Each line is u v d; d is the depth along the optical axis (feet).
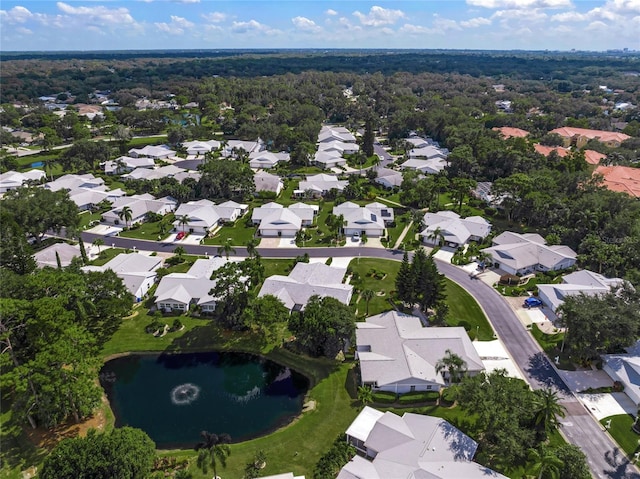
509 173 586.04
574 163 556.51
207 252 405.18
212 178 532.32
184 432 222.07
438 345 256.93
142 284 331.98
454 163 615.57
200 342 287.48
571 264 375.66
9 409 230.89
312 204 524.52
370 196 543.80
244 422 228.63
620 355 259.19
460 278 357.82
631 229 380.99
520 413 199.82
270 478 183.83
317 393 243.19
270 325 276.82
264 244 423.23
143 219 479.00
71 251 383.45
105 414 232.53
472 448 195.31
